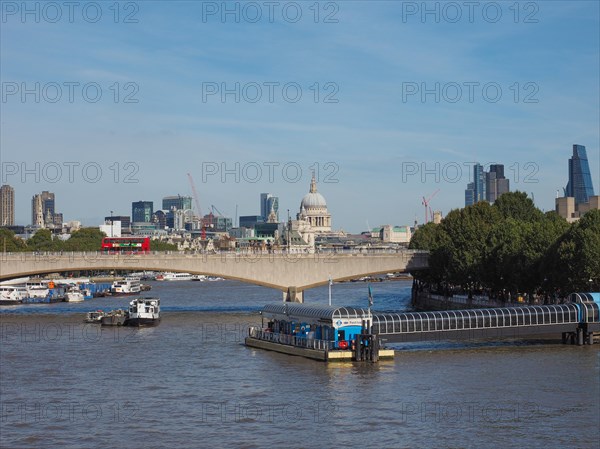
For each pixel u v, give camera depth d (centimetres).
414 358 17562
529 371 15950
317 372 15988
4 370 16500
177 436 11806
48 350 19150
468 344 19788
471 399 13650
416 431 11906
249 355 18238
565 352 18325
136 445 11438
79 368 16712
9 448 11362
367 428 12069
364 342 17138
